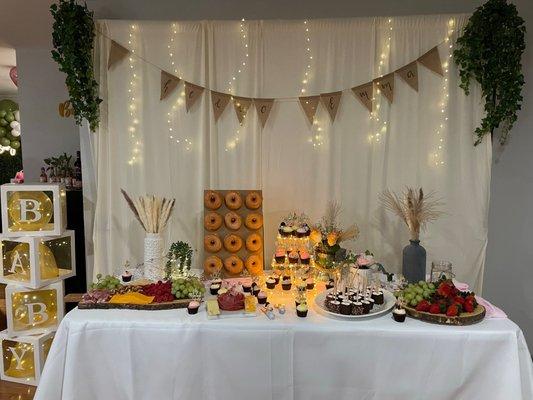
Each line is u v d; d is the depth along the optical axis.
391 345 1.53
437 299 1.63
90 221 2.59
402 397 1.54
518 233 2.51
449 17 2.37
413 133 2.44
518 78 2.25
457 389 1.52
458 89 2.42
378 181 2.47
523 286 2.52
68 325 1.57
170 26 2.44
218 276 2.04
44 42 3.44
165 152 2.51
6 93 5.77
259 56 2.45
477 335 1.49
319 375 1.57
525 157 2.46
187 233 2.55
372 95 2.42
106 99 2.46
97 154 2.48
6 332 2.35
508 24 2.21
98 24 2.42
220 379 1.59
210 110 2.48
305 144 2.49
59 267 2.39
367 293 1.73
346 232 2.07
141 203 2.04
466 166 2.44
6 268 2.29
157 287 1.79
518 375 1.46
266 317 1.62
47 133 3.66
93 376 1.58
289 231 2.08
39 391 1.56
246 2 2.55
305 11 2.55
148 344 1.58
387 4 2.52
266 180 2.52
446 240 2.48
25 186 2.22
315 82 2.45
